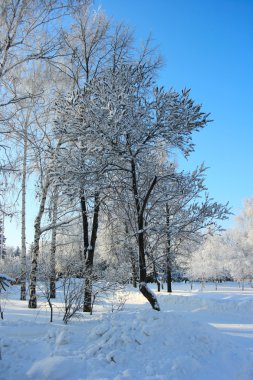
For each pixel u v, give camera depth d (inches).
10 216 447.2
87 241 548.1
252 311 564.7
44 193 572.4
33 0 420.2
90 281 460.1
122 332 268.5
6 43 422.6
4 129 488.1
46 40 454.6
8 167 435.2
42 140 553.9
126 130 349.4
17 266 717.9
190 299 667.4
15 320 368.5
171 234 398.6
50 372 210.1
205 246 1807.3
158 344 254.5
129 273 515.8
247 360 249.3
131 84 369.4
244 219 1974.7
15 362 230.4
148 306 653.9
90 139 358.3
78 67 560.4
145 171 412.5
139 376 212.2
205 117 350.9
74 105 367.2
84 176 370.6
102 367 225.3
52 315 415.8
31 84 566.3
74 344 269.0
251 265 1763.0
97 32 545.6
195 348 252.7
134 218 438.0
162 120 349.7
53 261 471.5
